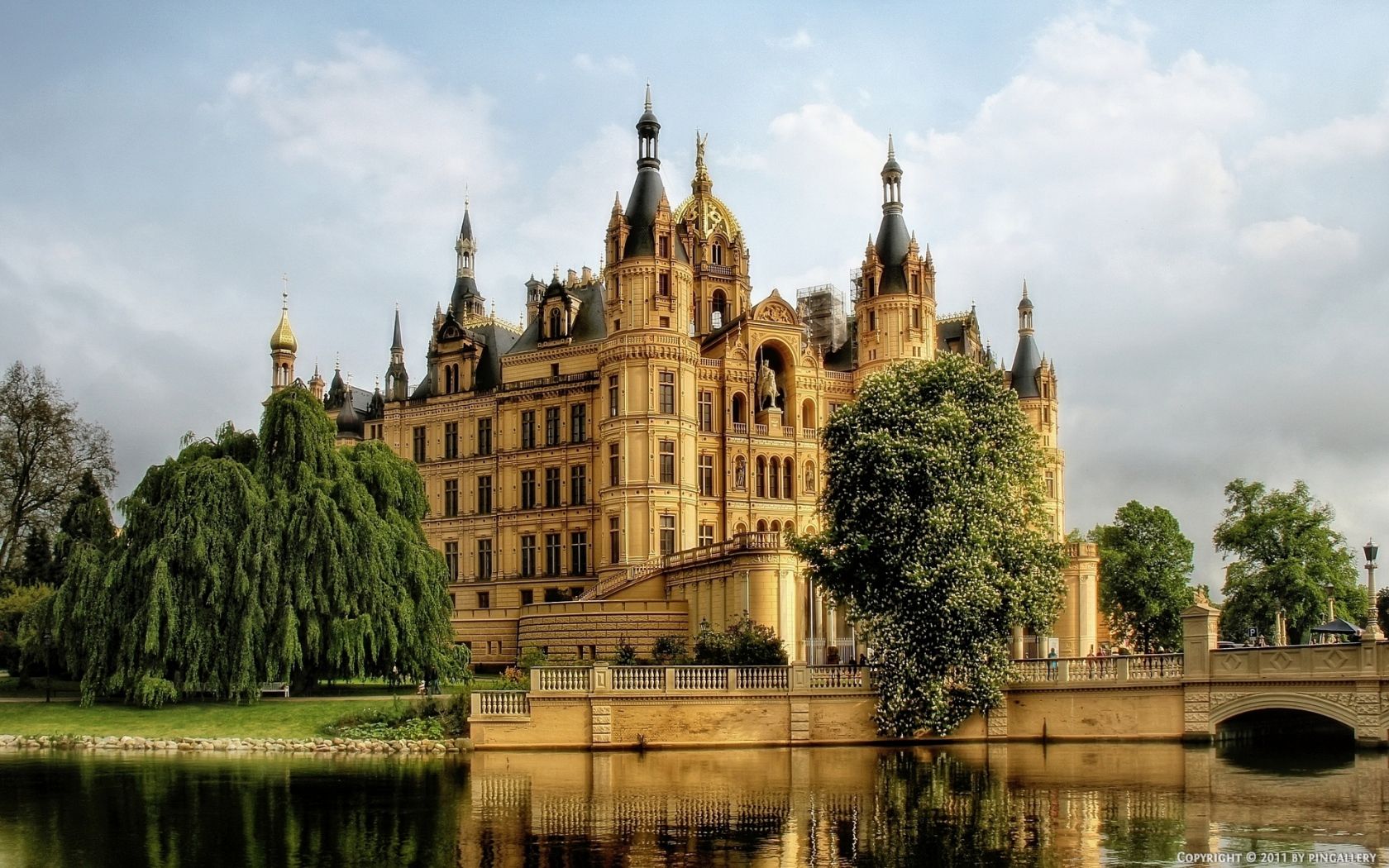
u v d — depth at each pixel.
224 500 63.62
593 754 54.53
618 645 82.06
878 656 59.31
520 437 104.75
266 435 68.00
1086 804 38.78
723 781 44.91
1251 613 92.38
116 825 36.66
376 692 70.19
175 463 66.56
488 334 112.88
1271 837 33.19
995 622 59.16
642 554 92.00
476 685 64.31
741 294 115.75
